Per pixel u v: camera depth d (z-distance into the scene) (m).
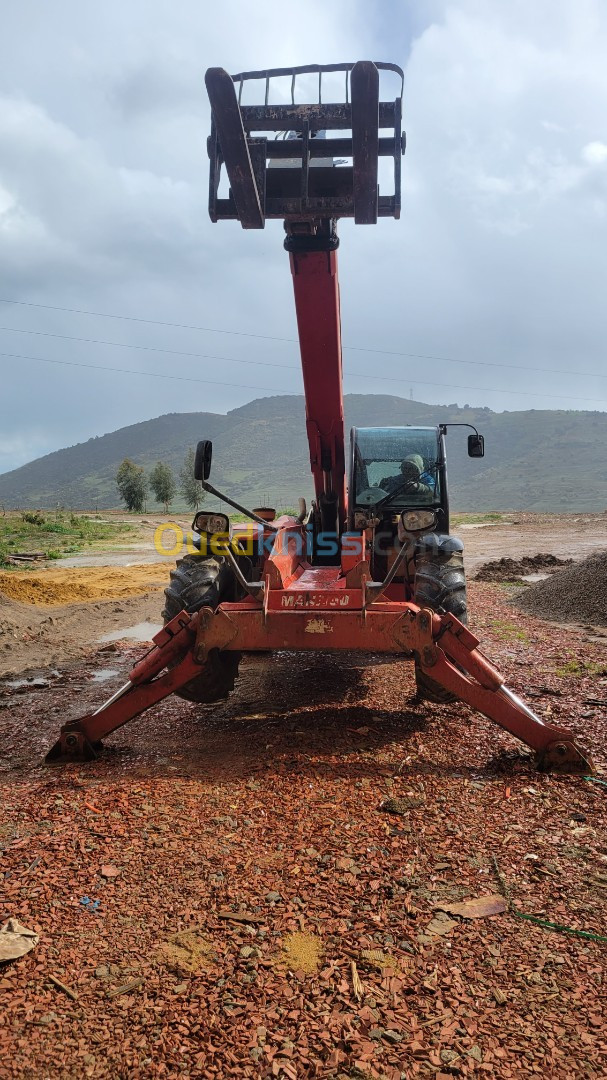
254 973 2.50
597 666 6.93
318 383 5.88
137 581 16.12
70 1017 2.31
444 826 3.57
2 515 39.69
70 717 5.70
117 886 3.03
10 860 3.25
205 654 4.52
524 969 2.52
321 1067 2.11
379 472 6.86
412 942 2.67
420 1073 2.09
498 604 11.99
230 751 4.68
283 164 4.80
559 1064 2.12
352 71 4.12
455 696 5.00
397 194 4.71
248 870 3.16
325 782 4.11
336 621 4.42
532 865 3.21
